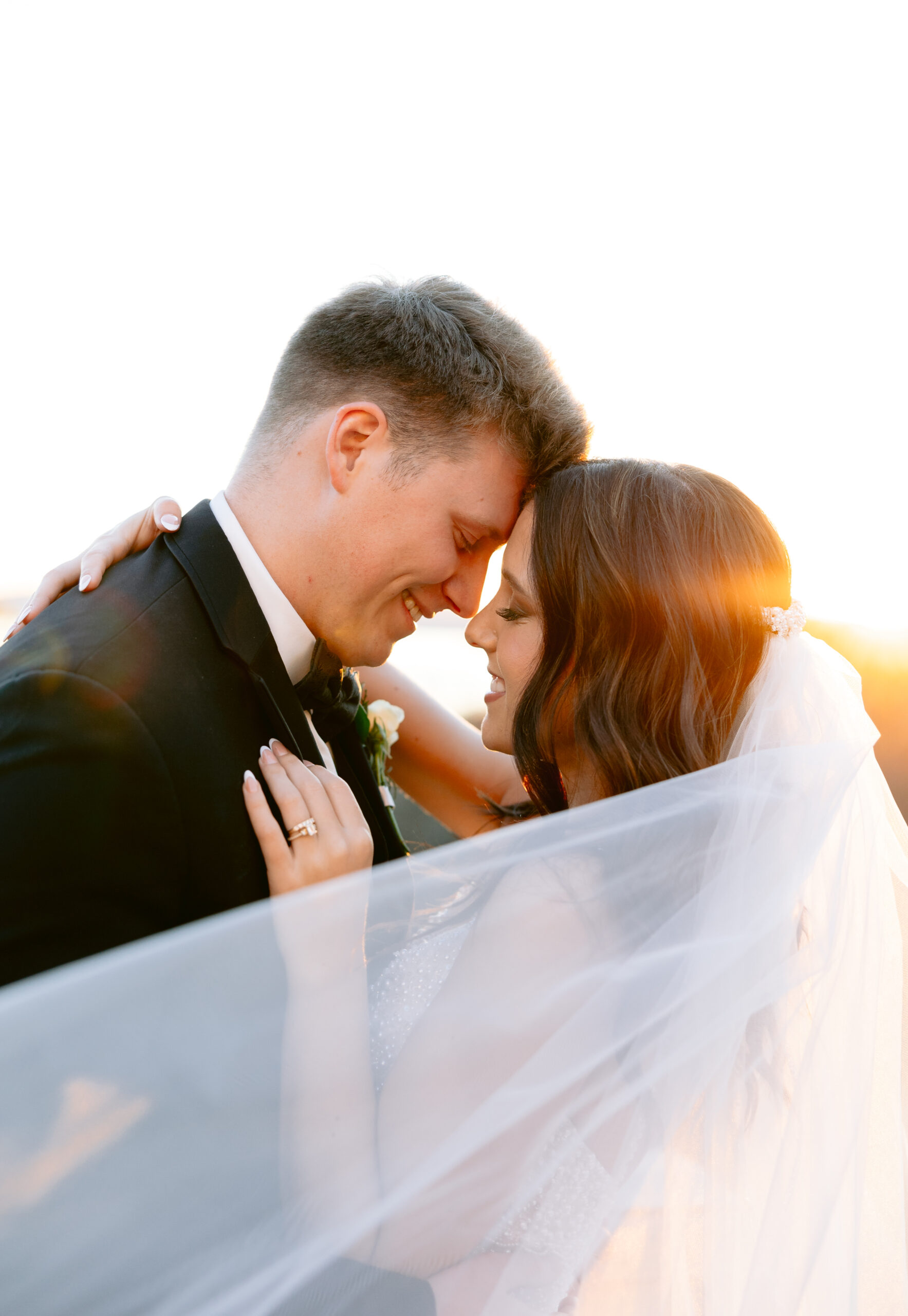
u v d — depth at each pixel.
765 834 1.55
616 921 1.52
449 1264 1.32
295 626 1.91
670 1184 1.37
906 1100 1.45
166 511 1.84
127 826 1.48
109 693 1.48
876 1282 1.37
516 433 1.91
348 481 1.85
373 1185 1.31
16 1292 0.99
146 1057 1.09
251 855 1.61
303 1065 1.33
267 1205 1.16
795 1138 1.38
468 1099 1.39
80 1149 1.03
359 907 1.43
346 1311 1.20
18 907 1.41
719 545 1.84
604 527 1.84
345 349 1.85
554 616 1.89
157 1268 1.06
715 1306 1.33
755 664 1.84
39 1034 1.03
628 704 1.83
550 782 2.00
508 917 1.53
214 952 1.22
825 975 1.48
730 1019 1.43
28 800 1.41
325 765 1.96
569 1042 1.41
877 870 1.59
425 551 1.91
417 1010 1.63
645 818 1.58
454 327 1.86
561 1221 1.34
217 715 1.62
